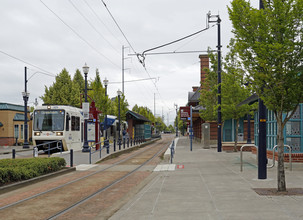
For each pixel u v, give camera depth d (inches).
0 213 291.7
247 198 303.6
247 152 933.8
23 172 453.7
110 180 489.1
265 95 362.3
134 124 1945.1
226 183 398.0
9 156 937.5
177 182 421.7
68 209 305.9
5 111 1561.3
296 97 340.2
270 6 349.7
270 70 334.3
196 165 629.9
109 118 1529.3
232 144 1043.3
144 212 264.4
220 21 973.2
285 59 329.1
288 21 330.0
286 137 546.0
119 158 892.0
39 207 314.8
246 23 360.2
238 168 557.0
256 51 345.1
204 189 361.1
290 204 274.5
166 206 283.4
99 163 753.6
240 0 362.6
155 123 3929.6
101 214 286.5
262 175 423.2
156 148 1385.3
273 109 352.2
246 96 922.7
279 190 334.0
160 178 467.8
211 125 1391.5
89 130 1224.2
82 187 428.1
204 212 256.4
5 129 1557.6
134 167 664.4
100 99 1407.5
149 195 337.1
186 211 262.2
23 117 1695.4
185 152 973.2
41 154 991.6
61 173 559.8
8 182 425.1
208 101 1227.9
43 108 987.9
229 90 919.0
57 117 977.5
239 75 378.0
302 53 329.1
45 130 971.3
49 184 456.4
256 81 354.6
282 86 336.2
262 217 234.4
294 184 378.6
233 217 237.3
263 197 306.7
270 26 336.5
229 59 868.0
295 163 534.9
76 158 824.3
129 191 398.0
